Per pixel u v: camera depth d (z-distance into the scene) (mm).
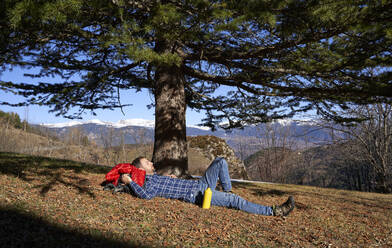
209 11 4238
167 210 3873
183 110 6988
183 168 6699
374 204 7000
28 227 2570
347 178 24109
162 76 6922
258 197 6508
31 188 4340
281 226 3758
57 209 3342
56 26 4770
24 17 4039
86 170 7215
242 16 4195
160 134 6738
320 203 6402
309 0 3889
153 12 4559
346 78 5848
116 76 8289
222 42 6539
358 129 17734
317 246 3113
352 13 4125
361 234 3836
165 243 2654
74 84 7547
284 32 4488
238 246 2820
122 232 2822
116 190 4570
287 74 6828
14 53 6152
